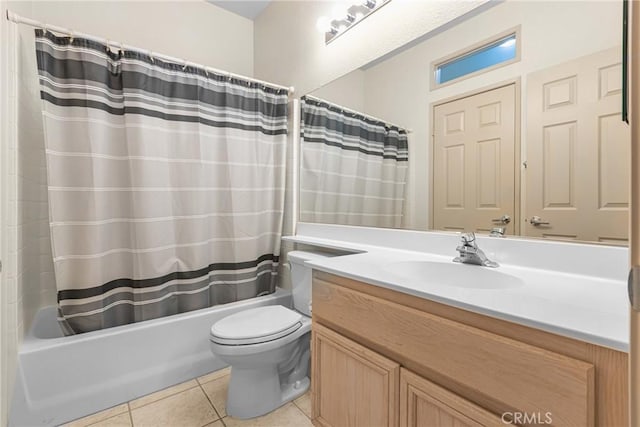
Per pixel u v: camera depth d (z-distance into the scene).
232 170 1.91
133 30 2.05
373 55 1.58
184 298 1.77
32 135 1.63
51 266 1.75
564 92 0.97
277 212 2.12
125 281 1.62
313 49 1.97
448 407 0.73
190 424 1.34
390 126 1.52
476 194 1.20
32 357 1.28
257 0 2.35
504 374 0.64
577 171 0.94
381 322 0.89
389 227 1.53
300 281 1.74
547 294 0.75
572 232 0.95
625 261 0.84
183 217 1.77
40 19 1.75
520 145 1.07
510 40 1.10
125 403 1.46
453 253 1.24
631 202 0.40
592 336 0.52
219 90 1.89
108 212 1.55
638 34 0.40
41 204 1.71
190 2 2.29
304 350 1.66
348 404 1.01
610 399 0.52
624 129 0.86
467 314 0.71
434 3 1.33
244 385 1.39
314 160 1.98
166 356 1.59
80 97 1.46
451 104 1.28
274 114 2.11
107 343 1.44
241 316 1.52
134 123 1.57
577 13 0.94
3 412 1.12
